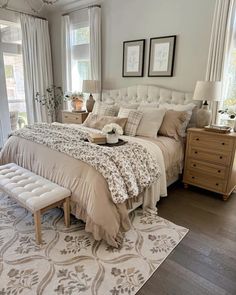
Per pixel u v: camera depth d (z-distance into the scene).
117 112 3.68
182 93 3.42
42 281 1.62
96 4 4.28
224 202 2.80
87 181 1.98
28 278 1.64
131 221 2.36
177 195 2.96
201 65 3.26
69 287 1.57
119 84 4.34
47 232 2.15
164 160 2.72
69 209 2.17
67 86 5.16
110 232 1.89
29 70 5.01
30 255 1.86
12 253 1.87
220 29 2.91
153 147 2.64
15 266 1.74
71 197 2.12
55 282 1.61
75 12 4.73
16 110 5.16
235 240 2.11
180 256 1.89
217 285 1.62
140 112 3.18
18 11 4.68
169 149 2.85
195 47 3.27
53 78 5.58
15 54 4.90
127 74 4.12
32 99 5.16
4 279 1.63
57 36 5.21
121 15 4.02
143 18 3.74
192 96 3.31
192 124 3.33
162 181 2.66
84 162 2.07
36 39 5.03
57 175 2.25
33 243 2.00
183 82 3.48
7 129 4.82
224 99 3.16
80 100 4.62
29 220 2.34
